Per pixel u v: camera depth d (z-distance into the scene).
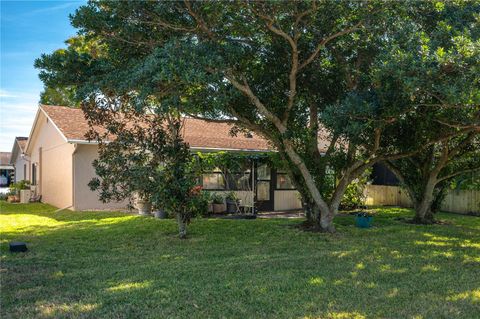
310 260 7.57
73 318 4.71
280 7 7.99
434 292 5.68
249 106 10.62
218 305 5.14
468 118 9.05
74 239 9.82
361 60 10.27
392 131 10.52
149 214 14.20
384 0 8.31
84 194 15.98
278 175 17.44
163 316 4.78
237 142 18.42
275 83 10.55
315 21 9.00
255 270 6.85
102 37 8.98
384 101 7.96
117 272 6.78
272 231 10.98
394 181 19.55
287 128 10.42
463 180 15.34
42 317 4.75
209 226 11.89
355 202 17.06
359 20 8.68
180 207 9.84
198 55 7.75
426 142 10.68
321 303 5.21
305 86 10.67
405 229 11.45
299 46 9.75
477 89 6.77
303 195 11.56
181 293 5.61
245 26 8.69
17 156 28.80
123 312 4.91
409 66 6.95
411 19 9.16
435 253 8.22
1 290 5.79
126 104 9.23
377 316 4.77
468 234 10.66
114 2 8.16
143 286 5.94
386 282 6.15
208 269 6.93
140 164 9.56
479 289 5.81
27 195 20.69
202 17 8.25
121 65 9.07
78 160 15.88
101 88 8.18
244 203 16.31
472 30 7.87
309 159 11.12
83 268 7.09
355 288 5.83
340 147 11.41
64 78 8.78
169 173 9.62
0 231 11.07
